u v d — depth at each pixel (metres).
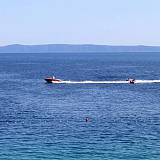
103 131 141.00
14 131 141.25
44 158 109.69
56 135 135.00
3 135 135.12
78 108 194.50
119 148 119.19
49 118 166.62
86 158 109.56
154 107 198.25
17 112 182.12
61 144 123.38
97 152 115.12
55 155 112.31
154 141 127.06
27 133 138.12
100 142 125.88
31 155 112.31
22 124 153.75
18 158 109.69
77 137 132.25
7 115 173.88
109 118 166.75
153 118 166.88
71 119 164.12
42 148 119.12
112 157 110.50
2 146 121.19
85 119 164.12
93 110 188.50
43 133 138.12
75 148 119.19
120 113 179.62
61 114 176.75
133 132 139.62
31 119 164.25
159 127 148.25
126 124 153.88
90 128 146.12
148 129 144.75
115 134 136.62
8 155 112.31
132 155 112.25
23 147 120.12
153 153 114.19
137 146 121.19
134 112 182.62
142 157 110.44
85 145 122.44
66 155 112.31
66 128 146.12
